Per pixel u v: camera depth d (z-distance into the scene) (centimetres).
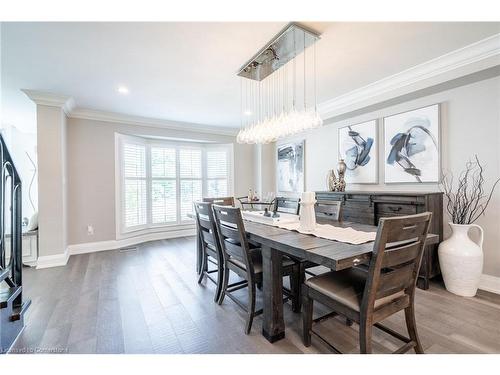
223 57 226
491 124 230
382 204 276
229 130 533
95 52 216
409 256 131
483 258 229
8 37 191
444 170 261
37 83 283
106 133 407
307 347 157
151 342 164
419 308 202
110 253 381
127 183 435
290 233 174
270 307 164
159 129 462
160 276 284
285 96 329
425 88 252
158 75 263
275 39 196
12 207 184
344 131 372
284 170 509
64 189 342
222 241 207
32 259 327
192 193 525
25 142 465
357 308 127
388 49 215
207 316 197
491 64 207
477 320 184
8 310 159
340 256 119
